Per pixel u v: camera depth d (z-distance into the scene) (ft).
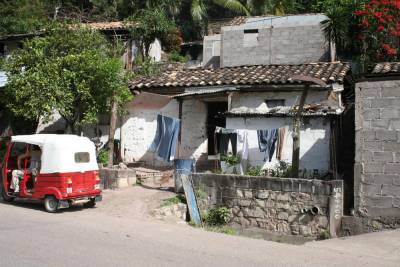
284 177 39.81
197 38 112.78
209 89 52.70
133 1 92.68
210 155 54.29
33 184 37.55
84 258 21.33
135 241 25.90
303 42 61.87
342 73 48.44
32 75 44.52
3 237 25.22
